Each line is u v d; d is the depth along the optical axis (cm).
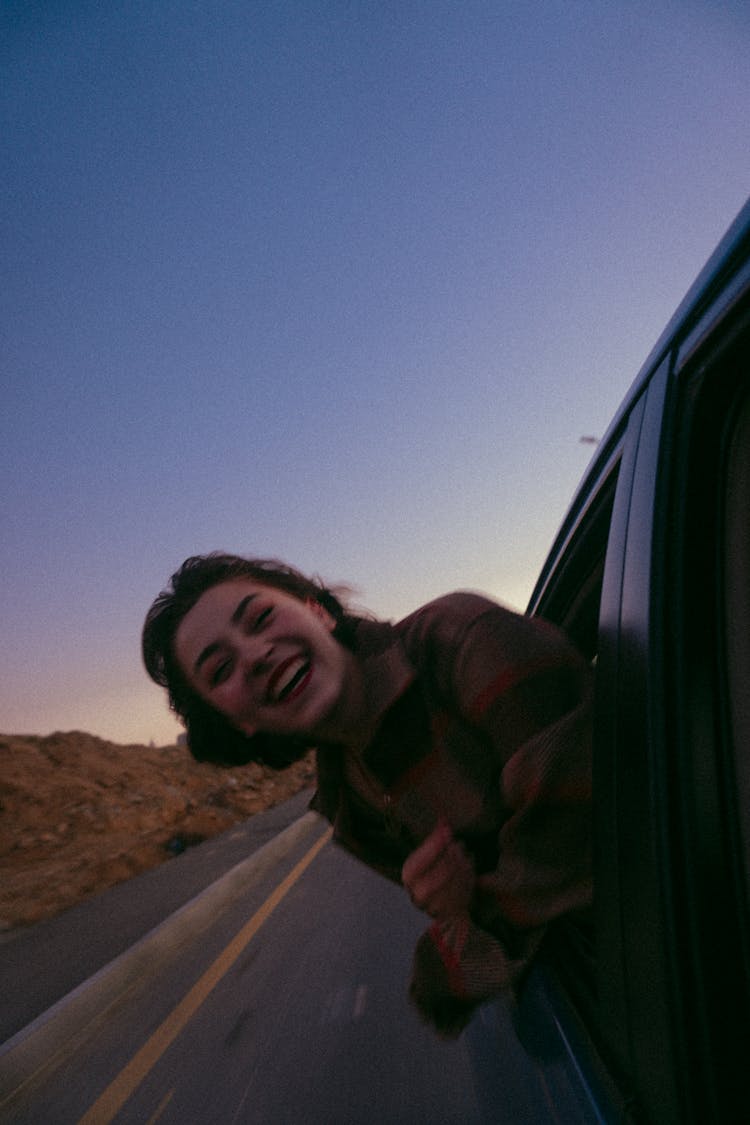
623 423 130
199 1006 454
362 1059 309
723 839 81
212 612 153
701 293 89
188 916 668
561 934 175
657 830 87
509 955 134
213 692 157
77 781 2808
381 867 192
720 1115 75
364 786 168
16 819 2227
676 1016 83
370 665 151
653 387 109
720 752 84
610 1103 105
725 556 88
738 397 87
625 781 98
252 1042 372
